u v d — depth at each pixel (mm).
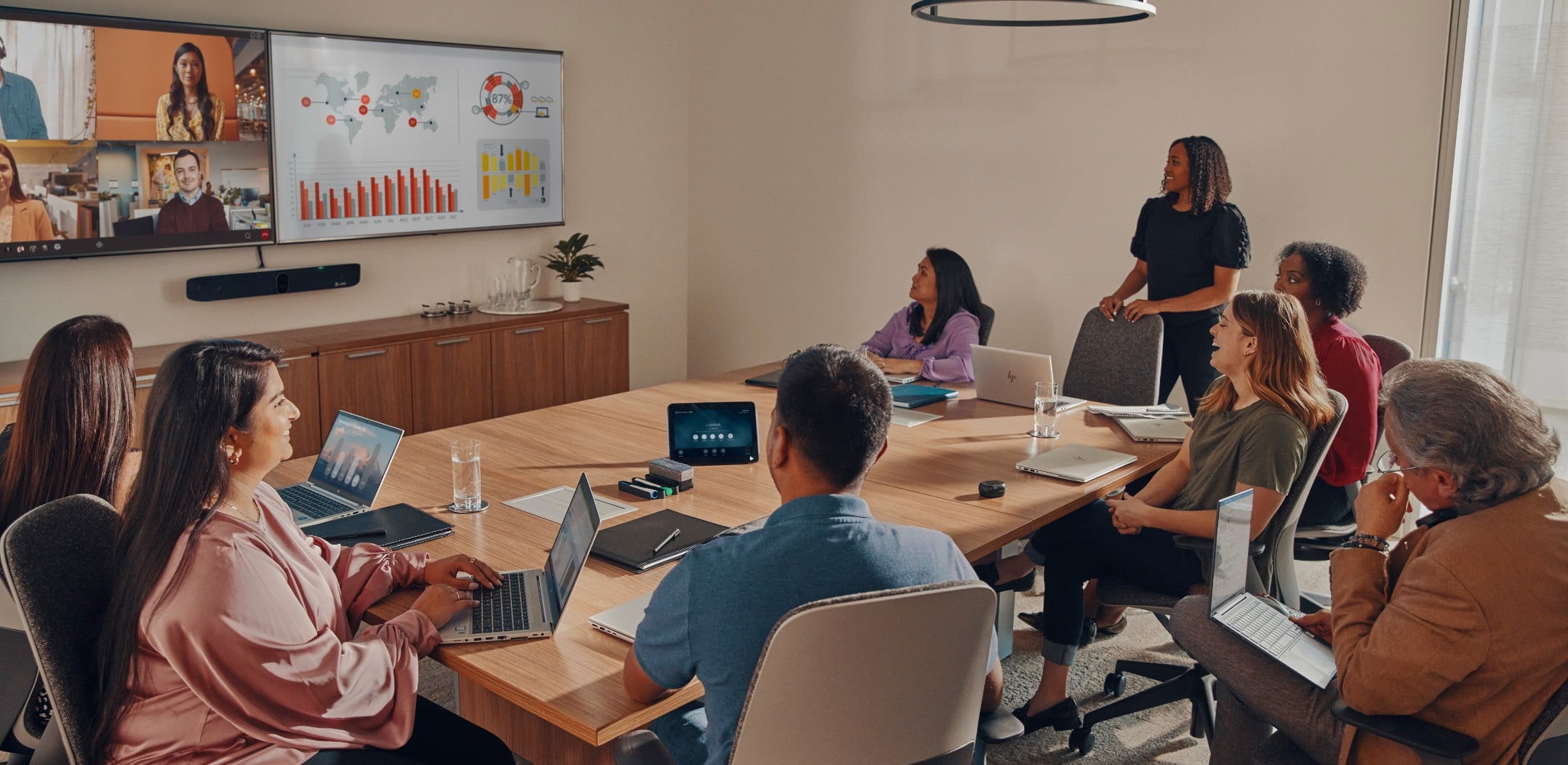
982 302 4805
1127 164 4781
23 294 4105
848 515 1566
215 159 4469
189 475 1629
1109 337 4086
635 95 6055
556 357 5410
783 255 6039
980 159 5211
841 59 5602
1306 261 3199
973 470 2945
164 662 1623
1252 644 2096
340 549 2111
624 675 1729
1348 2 4172
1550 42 3846
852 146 5641
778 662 1401
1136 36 4672
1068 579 2855
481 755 1938
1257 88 4418
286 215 4730
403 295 5262
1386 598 1877
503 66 5391
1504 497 1689
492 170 5438
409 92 5062
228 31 4426
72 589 1668
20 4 3979
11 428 2268
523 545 2359
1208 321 4242
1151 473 3318
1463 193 4098
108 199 4199
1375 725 1729
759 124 6012
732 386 3990
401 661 1801
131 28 4160
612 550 2275
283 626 1637
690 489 2762
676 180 6355
